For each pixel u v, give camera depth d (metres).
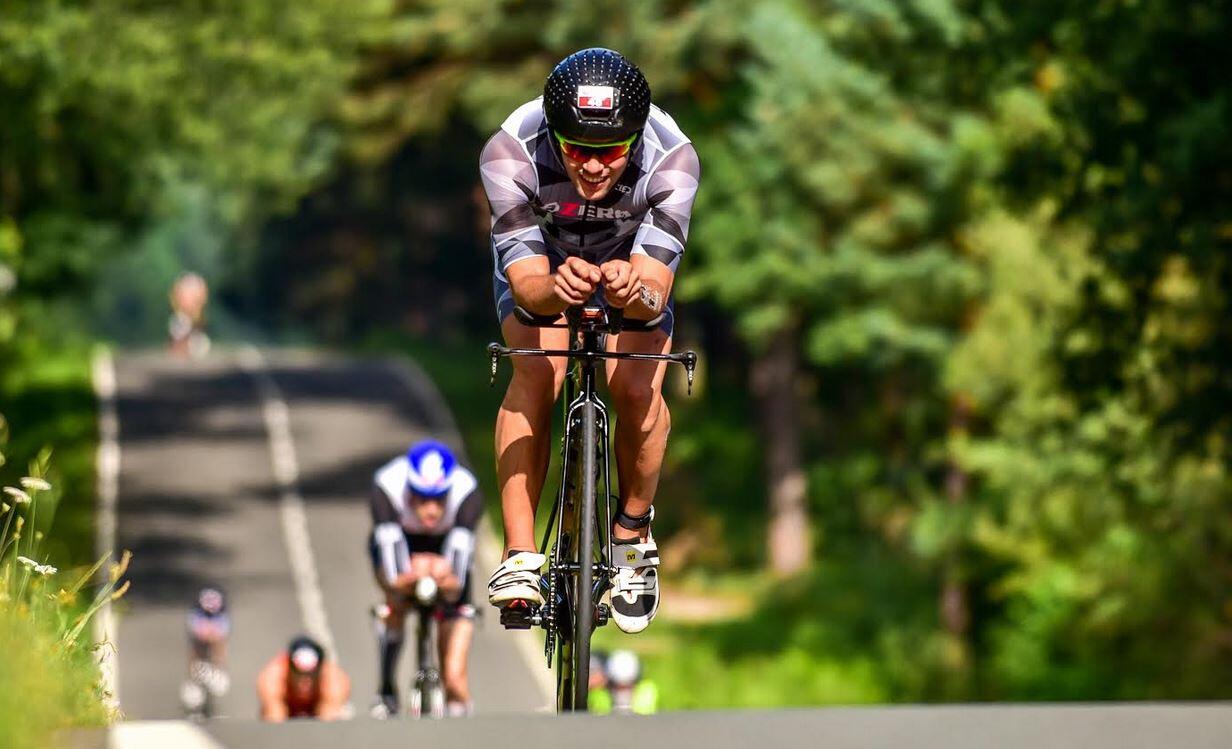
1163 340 69.31
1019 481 82.75
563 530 20.38
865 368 126.62
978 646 106.06
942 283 98.56
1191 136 60.66
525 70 127.50
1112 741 13.67
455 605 37.25
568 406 20.70
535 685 83.44
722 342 163.88
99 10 97.44
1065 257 81.94
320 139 143.62
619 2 117.50
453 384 170.25
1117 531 82.00
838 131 102.94
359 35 123.62
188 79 108.62
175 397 156.62
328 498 123.56
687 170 19.31
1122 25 66.12
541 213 19.50
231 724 14.12
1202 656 83.38
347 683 44.69
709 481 150.00
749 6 116.25
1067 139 69.38
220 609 70.62
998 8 69.69
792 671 100.00
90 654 19.39
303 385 166.50
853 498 139.38
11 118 94.75
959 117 97.31
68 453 132.38
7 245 118.12
